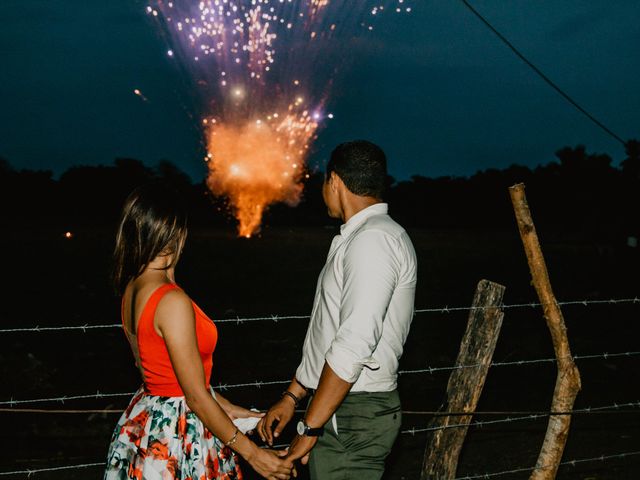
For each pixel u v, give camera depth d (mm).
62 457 4875
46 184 34625
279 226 30922
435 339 8852
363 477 2639
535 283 3430
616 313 10797
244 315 10156
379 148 2723
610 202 15523
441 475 3318
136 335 2422
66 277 13391
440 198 36594
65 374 6957
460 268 16219
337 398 2395
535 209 31906
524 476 4555
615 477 4520
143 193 2420
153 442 2412
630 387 6930
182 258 17109
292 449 2469
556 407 3447
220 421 2381
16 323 9297
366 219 2637
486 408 6238
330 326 2604
